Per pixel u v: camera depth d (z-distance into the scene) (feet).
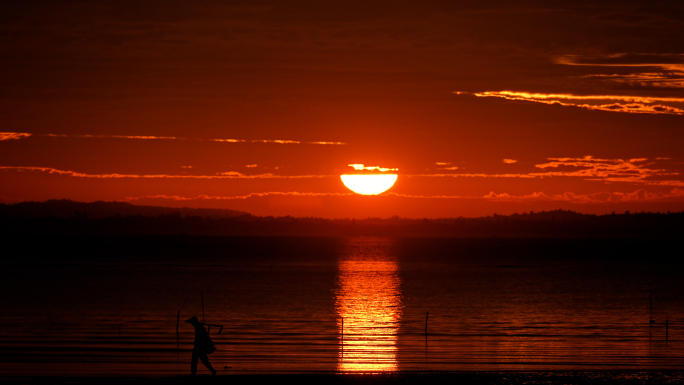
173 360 407.64
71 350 444.96
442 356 433.07
